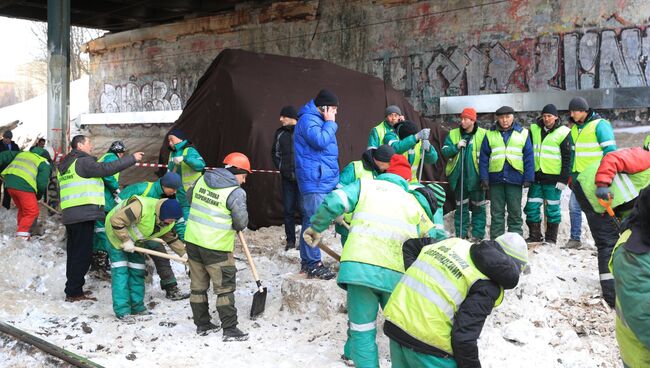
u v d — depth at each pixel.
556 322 5.67
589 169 5.90
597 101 13.04
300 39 19.56
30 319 6.39
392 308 3.51
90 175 6.96
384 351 5.23
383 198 4.31
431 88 16.09
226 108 10.80
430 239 3.92
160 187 6.61
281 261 8.30
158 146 23.55
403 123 7.70
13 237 9.59
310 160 6.52
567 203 10.03
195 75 23.67
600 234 6.00
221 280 5.71
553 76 13.83
